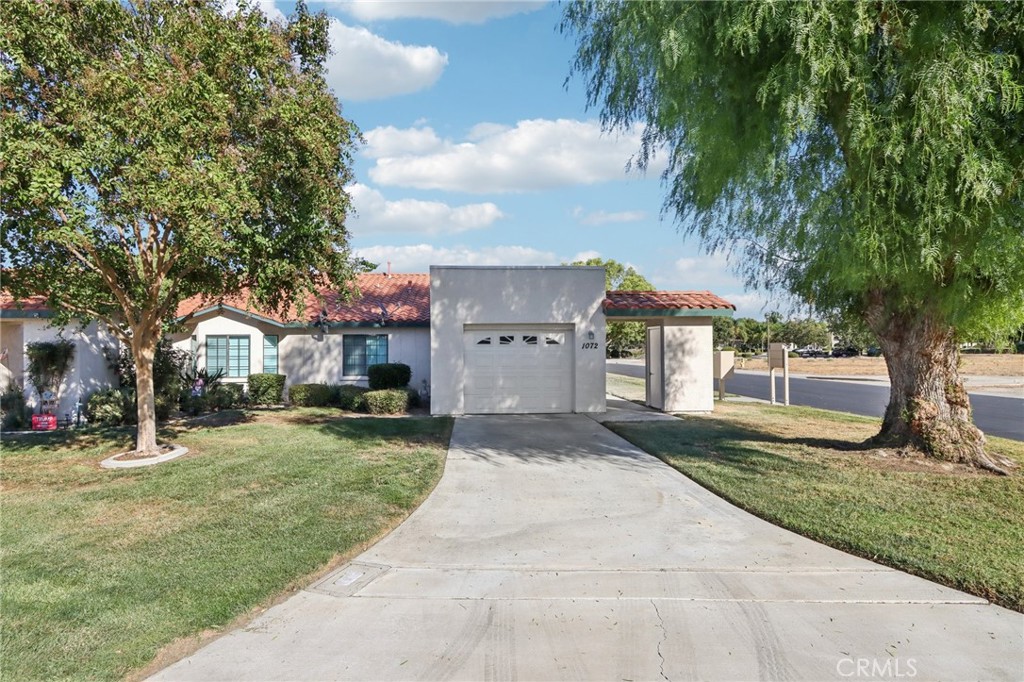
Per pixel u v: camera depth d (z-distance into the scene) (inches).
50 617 159.0
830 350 2655.0
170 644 147.1
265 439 442.0
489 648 145.6
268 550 207.2
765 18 261.6
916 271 281.4
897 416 358.0
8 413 505.7
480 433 473.4
